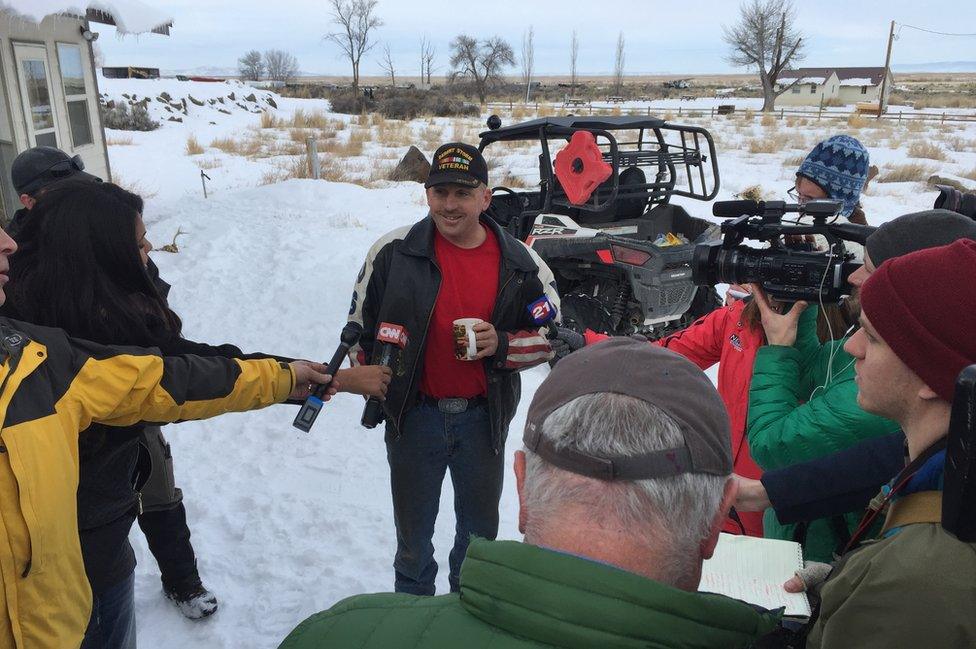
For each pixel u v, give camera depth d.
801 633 1.18
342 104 39.91
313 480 4.21
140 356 1.81
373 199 13.23
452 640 0.98
